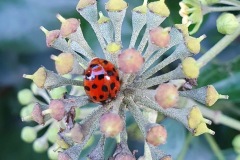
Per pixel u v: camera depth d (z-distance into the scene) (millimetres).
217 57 172
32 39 173
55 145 141
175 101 100
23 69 184
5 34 172
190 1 134
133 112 107
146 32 110
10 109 184
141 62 99
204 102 110
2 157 182
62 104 104
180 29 108
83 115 130
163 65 109
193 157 168
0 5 173
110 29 112
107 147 149
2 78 185
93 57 111
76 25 109
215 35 168
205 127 108
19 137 183
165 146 159
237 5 135
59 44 109
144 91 107
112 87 103
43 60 184
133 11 111
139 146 165
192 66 106
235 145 139
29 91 147
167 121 161
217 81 157
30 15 172
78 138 103
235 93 156
